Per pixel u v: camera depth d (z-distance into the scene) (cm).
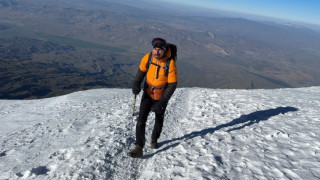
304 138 542
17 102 1925
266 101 1091
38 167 480
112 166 465
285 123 688
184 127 746
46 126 906
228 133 605
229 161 438
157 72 470
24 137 767
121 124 780
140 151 502
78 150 554
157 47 437
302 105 988
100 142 589
